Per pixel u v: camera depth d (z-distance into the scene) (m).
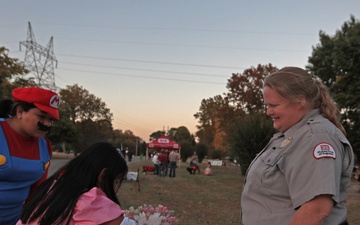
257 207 1.95
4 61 29.22
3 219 2.62
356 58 17.20
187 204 11.04
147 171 24.27
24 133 2.64
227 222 8.51
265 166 1.94
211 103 69.25
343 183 1.87
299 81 1.91
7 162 2.50
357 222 8.83
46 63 52.22
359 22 18.03
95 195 1.80
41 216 1.79
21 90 2.60
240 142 20.22
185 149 53.09
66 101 65.44
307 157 1.76
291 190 1.79
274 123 2.03
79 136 56.28
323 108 1.99
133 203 10.59
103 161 1.93
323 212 1.67
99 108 67.69
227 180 20.91
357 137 19.39
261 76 35.97
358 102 17.69
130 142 95.50
